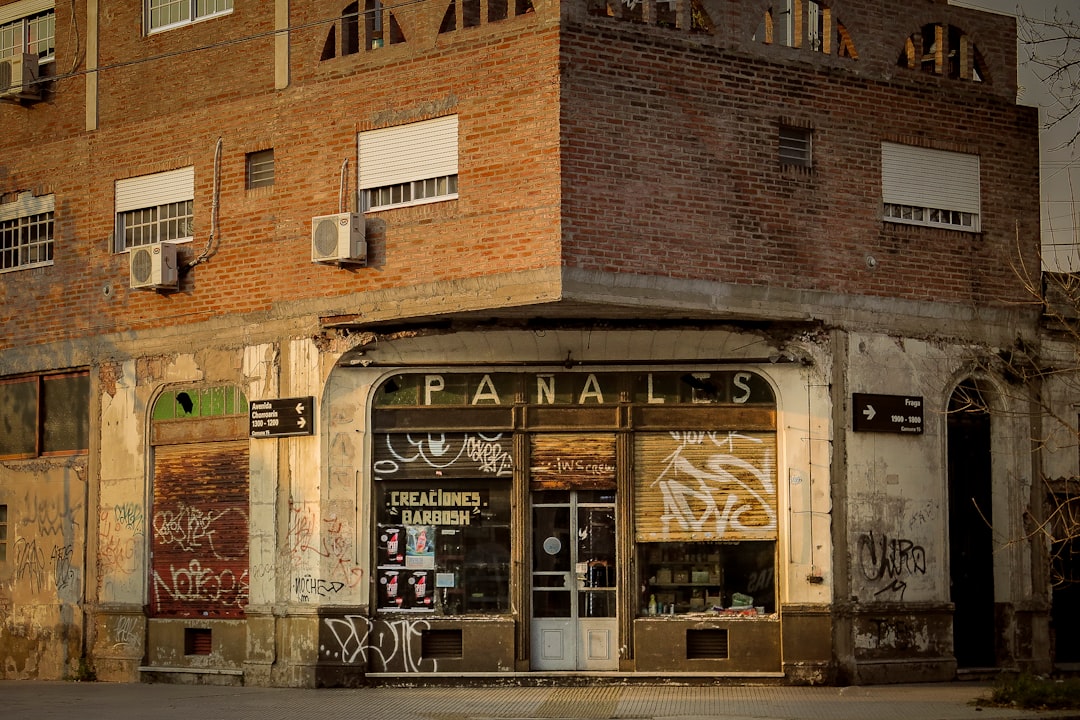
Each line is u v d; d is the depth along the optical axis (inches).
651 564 815.7
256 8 880.3
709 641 808.3
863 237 831.1
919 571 831.1
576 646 812.0
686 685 794.2
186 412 892.0
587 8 760.3
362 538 820.0
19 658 953.5
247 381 860.6
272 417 842.8
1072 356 899.4
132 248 903.7
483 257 765.3
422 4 805.9
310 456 830.5
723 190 786.2
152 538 898.7
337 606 815.7
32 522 960.9
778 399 812.6
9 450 980.6
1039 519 879.1
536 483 817.5
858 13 844.6
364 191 823.1
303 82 852.0
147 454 903.1
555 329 800.3
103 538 919.7
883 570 818.2
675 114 776.3
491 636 807.1
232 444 869.2
